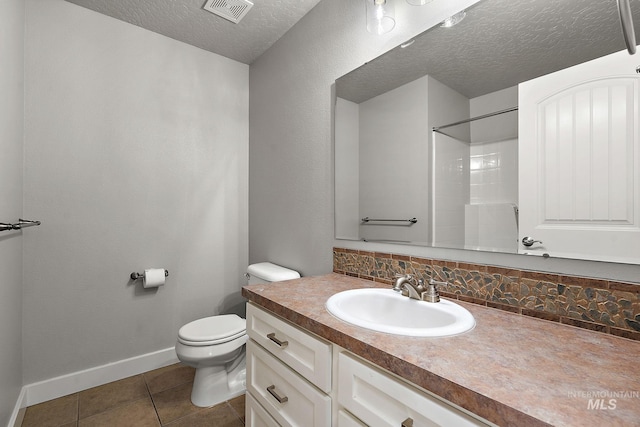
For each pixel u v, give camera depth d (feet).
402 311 3.58
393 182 4.55
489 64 3.54
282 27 6.73
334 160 5.59
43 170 5.70
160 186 7.04
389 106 4.61
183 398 5.86
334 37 5.59
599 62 2.79
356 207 5.15
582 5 2.91
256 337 4.00
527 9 3.26
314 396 2.95
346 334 2.61
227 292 8.03
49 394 5.72
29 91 5.55
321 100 5.88
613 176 2.68
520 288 3.20
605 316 2.69
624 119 2.64
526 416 1.56
